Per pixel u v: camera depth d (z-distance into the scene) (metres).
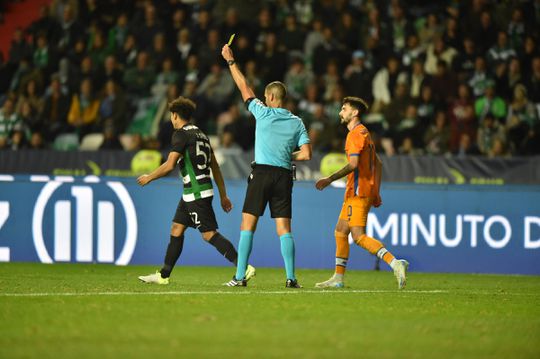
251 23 73.06
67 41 74.12
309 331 20.69
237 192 46.00
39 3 83.50
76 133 67.88
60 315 23.02
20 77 73.50
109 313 23.44
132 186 46.38
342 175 31.94
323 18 72.25
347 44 70.31
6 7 83.00
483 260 45.56
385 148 61.00
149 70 69.44
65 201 46.56
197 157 32.41
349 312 24.44
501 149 61.12
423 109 64.38
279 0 74.00
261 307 25.09
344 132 62.88
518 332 21.48
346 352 17.98
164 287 31.75
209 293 28.86
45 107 68.88
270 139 31.28
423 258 45.78
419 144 62.41
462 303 27.80
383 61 68.44
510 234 45.47
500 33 68.75
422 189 45.88
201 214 32.56
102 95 68.75
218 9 73.81
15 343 18.70
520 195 45.38
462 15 70.44
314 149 62.09
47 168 58.53
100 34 73.25
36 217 46.69
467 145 61.56
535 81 66.38
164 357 17.12
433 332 21.03
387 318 23.41
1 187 46.81
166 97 68.06
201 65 68.69
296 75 67.19
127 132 68.00
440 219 45.78
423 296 29.78
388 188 45.94
